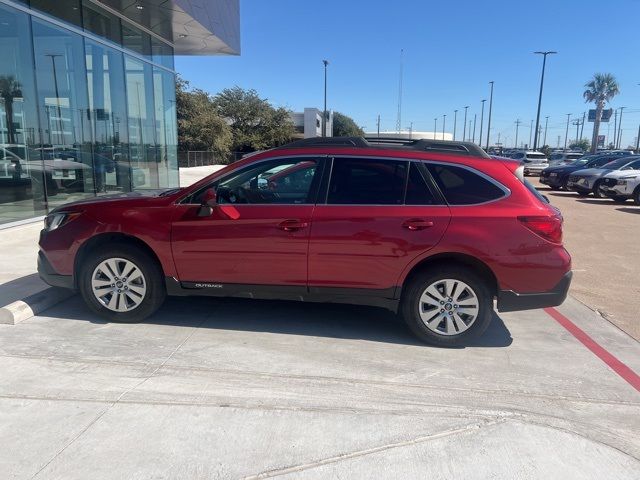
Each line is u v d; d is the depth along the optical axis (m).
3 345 4.40
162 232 4.75
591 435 3.30
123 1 12.11
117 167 13.88
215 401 3.56
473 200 4.55
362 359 4.36
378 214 4.53
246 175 4.86
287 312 5.50
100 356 4.23
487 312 4.59
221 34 16.22
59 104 11.26
